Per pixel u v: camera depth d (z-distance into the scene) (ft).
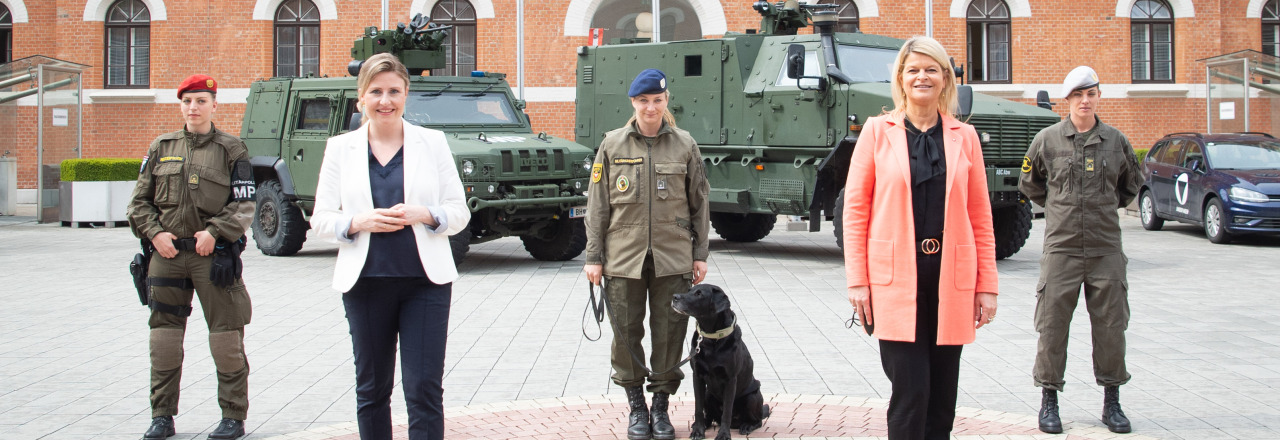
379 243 13.65
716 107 45.93
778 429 17.29
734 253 47.93
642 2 77.56
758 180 44.96
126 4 79.10
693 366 16.16
